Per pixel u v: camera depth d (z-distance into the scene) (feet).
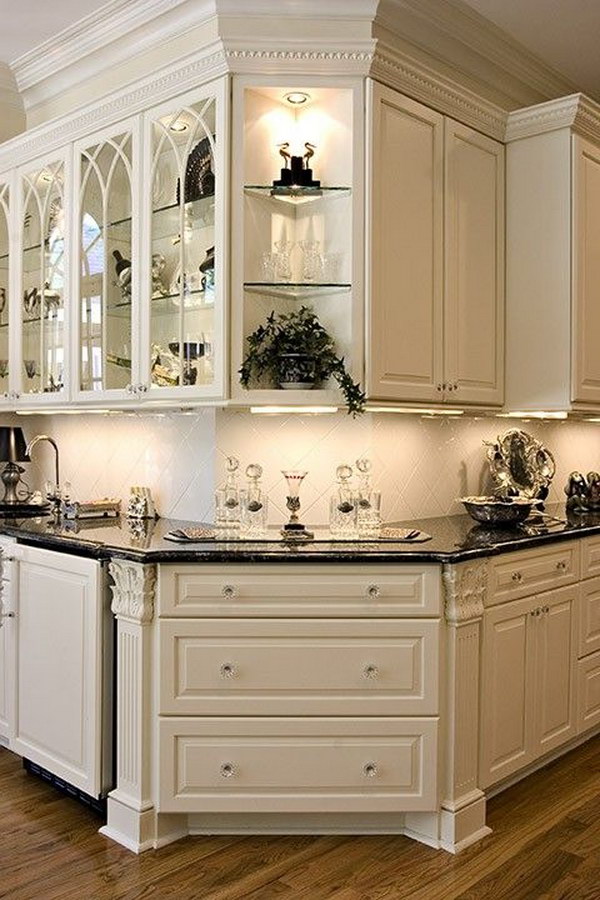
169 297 10.33
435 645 8.82
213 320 9.78
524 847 8.87
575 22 11.20
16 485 13.17
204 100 9.82
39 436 13.01
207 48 9.61
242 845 8.87
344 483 10.30
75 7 11.03
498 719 9.66
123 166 10.86
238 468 10.87
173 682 8.76
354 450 11.12
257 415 10.95
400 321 10.11
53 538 9.89
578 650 11.17
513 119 11.72
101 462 12.79
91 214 11.36
